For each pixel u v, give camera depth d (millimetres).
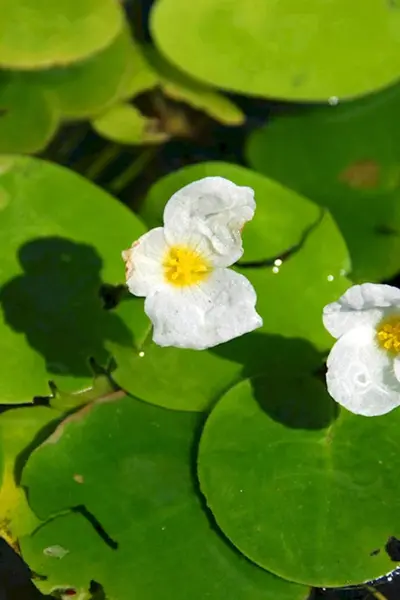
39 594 444
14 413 456
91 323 459
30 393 453
